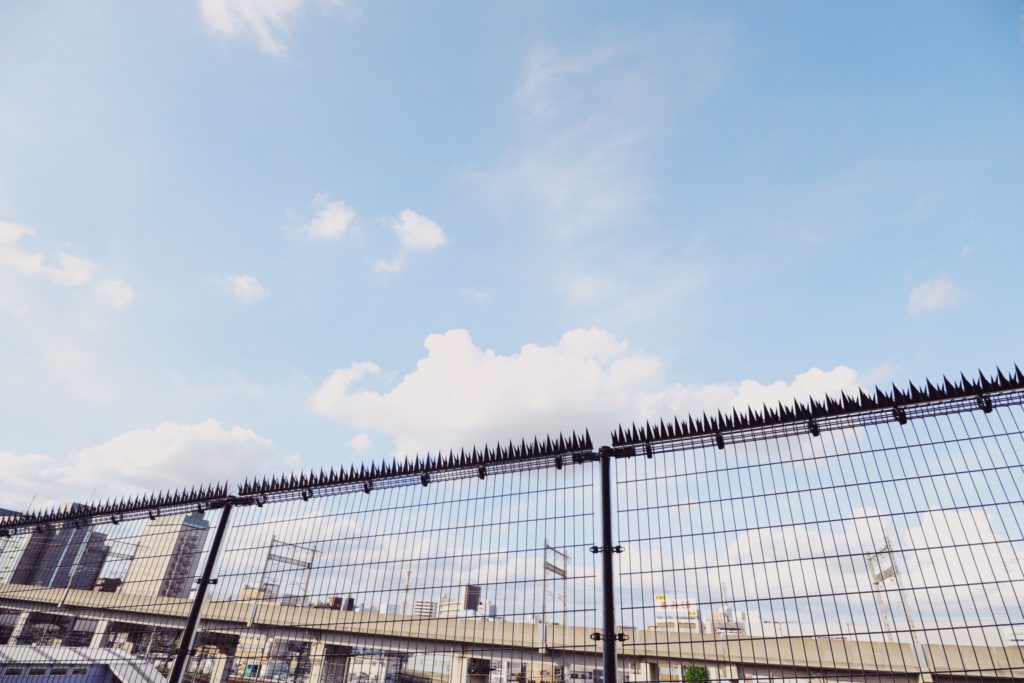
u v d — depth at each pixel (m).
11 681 6.83
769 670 4.08
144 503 7.59
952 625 3.68
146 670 6.31
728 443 5.01
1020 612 3.51
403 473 6.22
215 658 6.07
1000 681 3.52
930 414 4.34
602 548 4.89
